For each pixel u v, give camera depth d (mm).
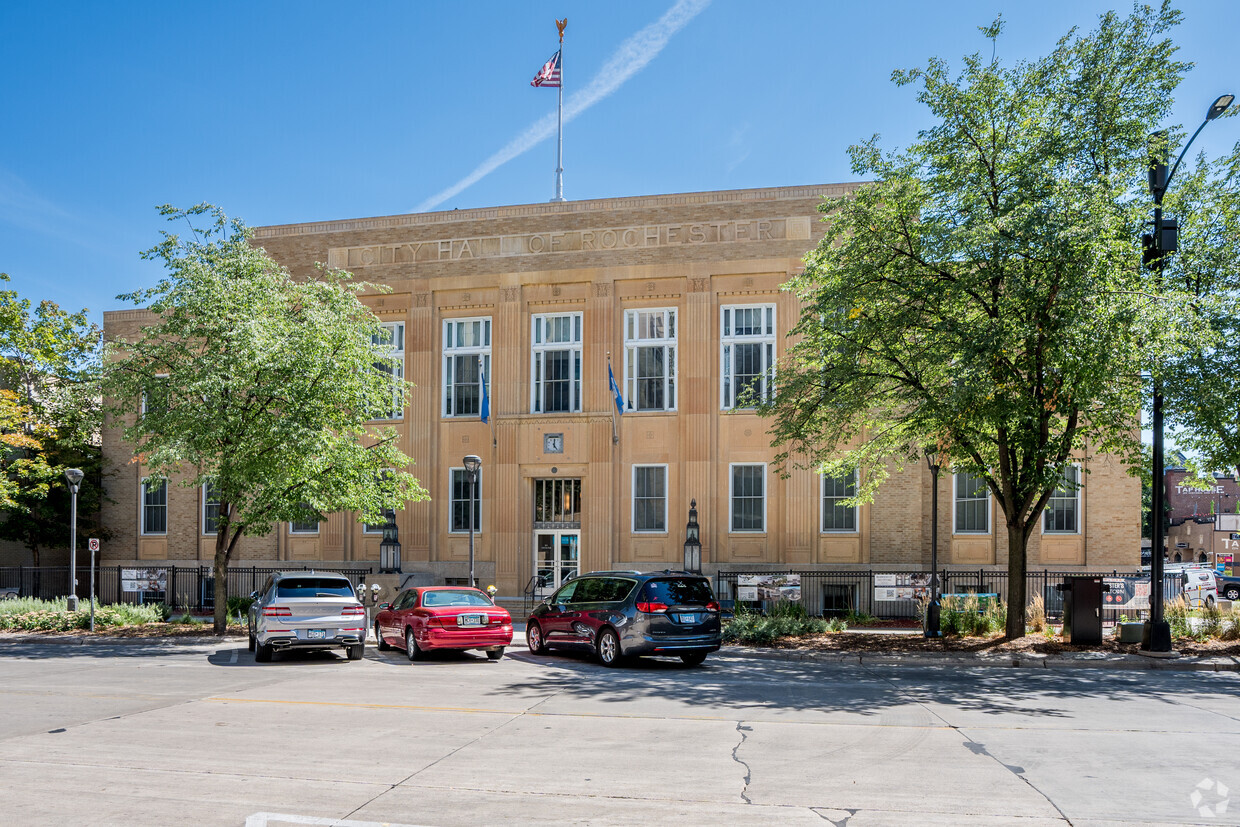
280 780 7961
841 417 19484
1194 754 9109
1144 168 18797
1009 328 16922
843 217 18812
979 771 8336
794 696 12969
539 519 30344
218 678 15047
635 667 16875
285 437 21203
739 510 29000
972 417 17688
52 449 33656
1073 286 15711
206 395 21266
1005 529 27578
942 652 18453
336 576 18516
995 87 18172
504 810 7027
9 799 7340
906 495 27891
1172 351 16453
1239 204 18859
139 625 25406
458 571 30391
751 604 26625
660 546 29156
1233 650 18469
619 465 29625
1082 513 27438
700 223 29672
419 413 31047
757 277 29188
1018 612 19844
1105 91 17594
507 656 18938
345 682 14516
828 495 28469
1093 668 17141
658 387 29797
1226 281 18578
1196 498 59219
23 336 31609
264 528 23766
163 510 34156
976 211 17016
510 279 30781
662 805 7176
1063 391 17781
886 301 18531
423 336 31297
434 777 8078
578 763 8625
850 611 25094
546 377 30609
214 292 21656
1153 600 18266
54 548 36375
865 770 8359
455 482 31000
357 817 6844
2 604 26703
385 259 31922
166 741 9656
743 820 6777
